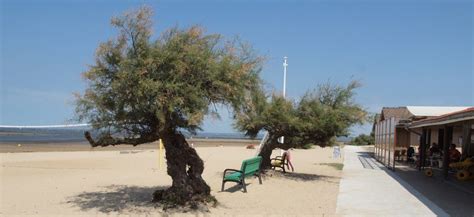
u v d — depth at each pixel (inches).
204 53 402.6
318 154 1587.1
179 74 386.0
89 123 407.5
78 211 426.0
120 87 376.5
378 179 733.3
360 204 475.2
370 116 733.3
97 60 394.9
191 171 442.3
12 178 700.0
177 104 386.6
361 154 1658.5
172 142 431.5
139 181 661.9
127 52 392.2
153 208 433.1
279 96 716.0
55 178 700.0
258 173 639.8
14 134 4655.5
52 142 2613.2
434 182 700.7
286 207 454.0
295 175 766.5
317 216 411.5
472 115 485.4
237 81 412.8
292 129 719.7
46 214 412.8
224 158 1284.4
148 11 391.9
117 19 387.9
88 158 1187.3
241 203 471.8
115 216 403.5
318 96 733.9
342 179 724.7
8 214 412.8
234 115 444.8
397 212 431.8
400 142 1451.8
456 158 866.8
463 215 418.9
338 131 711.1
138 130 425.1
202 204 437.1
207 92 408.5
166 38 401.7
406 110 1354.6
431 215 418.0
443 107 1293.1
